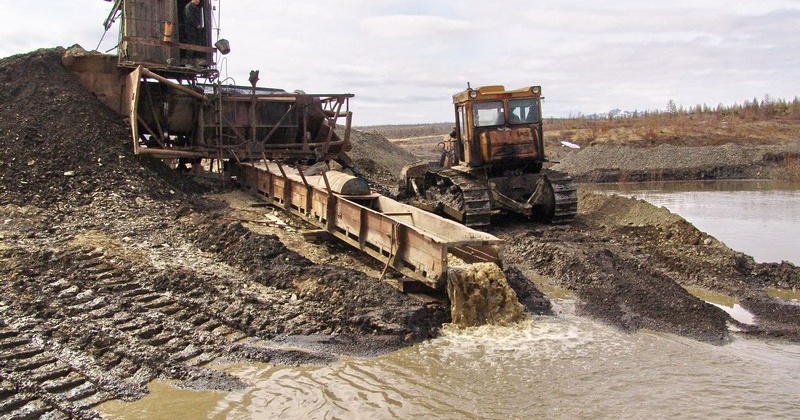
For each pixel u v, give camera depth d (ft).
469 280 28.27
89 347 23.39
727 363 24.02
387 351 25.08
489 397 21.22
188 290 29.12
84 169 43.37
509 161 49.32
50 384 20.80
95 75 51.55
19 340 23.12
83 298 27.09
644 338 26.68
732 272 36.55
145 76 47.44
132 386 21.30
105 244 33.86
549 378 22.68
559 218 49.55
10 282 27.86
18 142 43.73
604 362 24.09
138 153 46.11
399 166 112.06
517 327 27.78
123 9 49.44
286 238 38.63
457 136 51.98
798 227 56.80
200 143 50.16
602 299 31.19
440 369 23.48
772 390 21.68
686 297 31.07
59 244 33.40
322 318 27.43
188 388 21.52
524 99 49.70
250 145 50.08
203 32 52.26
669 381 22.43
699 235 42.73
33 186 40.37
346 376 22.81
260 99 50.80
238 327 26.40
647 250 41.57
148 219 39.19
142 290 28.55
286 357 24.12
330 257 35.81
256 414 19.93
